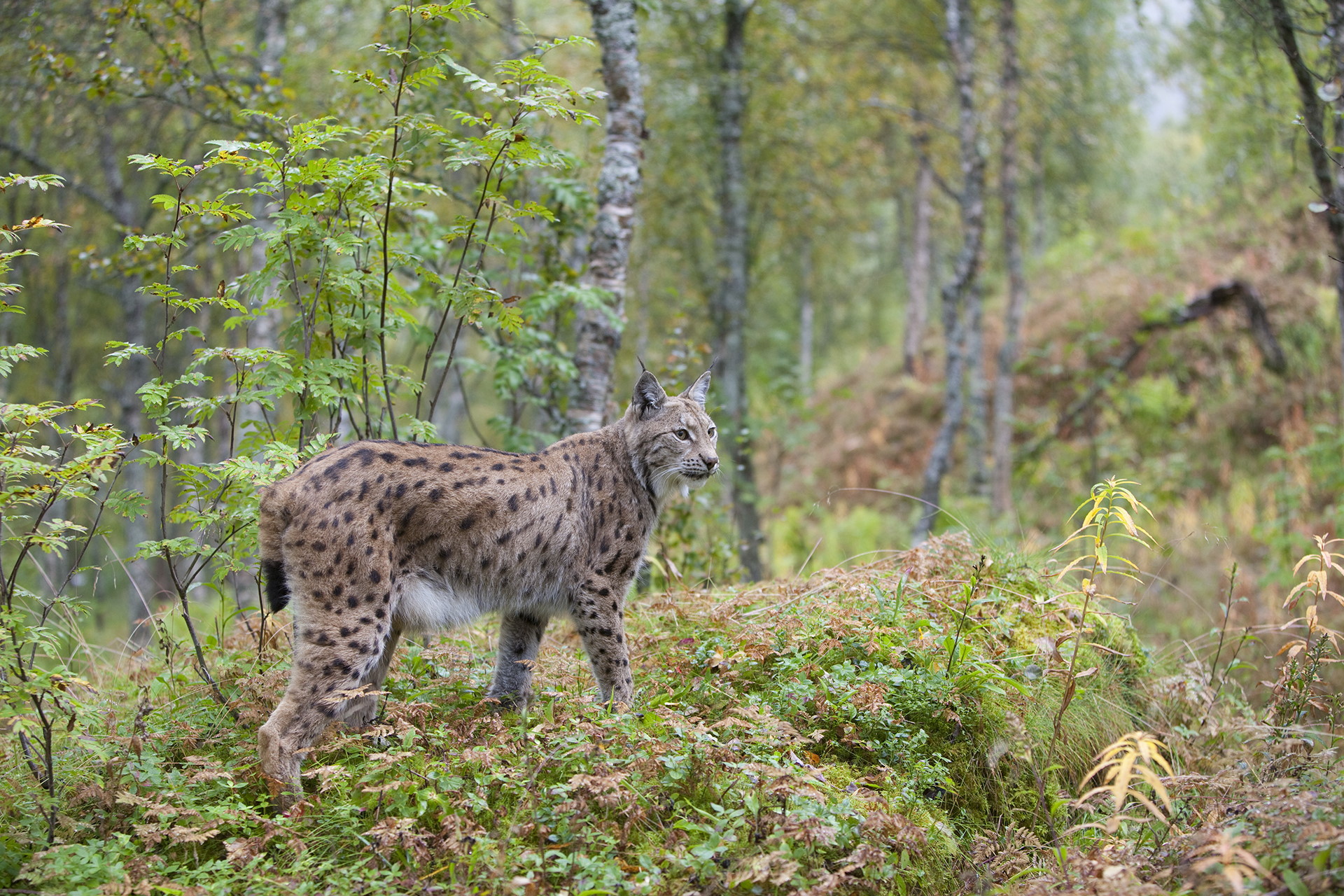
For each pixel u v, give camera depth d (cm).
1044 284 2434
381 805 425
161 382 517
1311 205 711
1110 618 662
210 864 387
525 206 614
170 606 661
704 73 1532
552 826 406
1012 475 1736
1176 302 1783
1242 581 1086
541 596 530
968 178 1454
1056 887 404
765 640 562
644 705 509
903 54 1834
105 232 1541
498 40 1495
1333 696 592
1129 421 1689
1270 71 1201
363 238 630
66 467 416
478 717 500
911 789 468
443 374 627
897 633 561
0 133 1389
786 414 1570
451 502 487
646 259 1664
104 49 991
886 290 3338
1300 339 1645
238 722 502
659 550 868
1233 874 339
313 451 548
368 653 460
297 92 969
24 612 504
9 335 1555
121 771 438
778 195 1698
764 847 402
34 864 380
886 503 1900
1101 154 2233
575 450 556
